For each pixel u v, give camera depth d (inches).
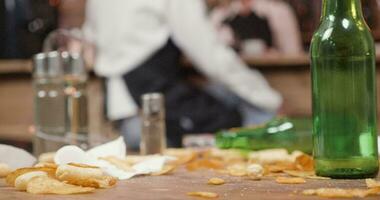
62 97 49.1
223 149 43.6
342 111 33.6
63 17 95.3
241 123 85.3
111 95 84.3
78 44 66.7
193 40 85.1
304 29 111.5
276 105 89.2
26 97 90.0
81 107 49.8
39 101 48.8
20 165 36.6
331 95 33.8
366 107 33.6
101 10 85.8
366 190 28.5
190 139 51.9
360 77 33.6
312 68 34.4
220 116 84.4
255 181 32.9
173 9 84.4
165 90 84.0
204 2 109.6
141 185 32.2
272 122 43.5
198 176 35.2
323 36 34.0
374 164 33.8
